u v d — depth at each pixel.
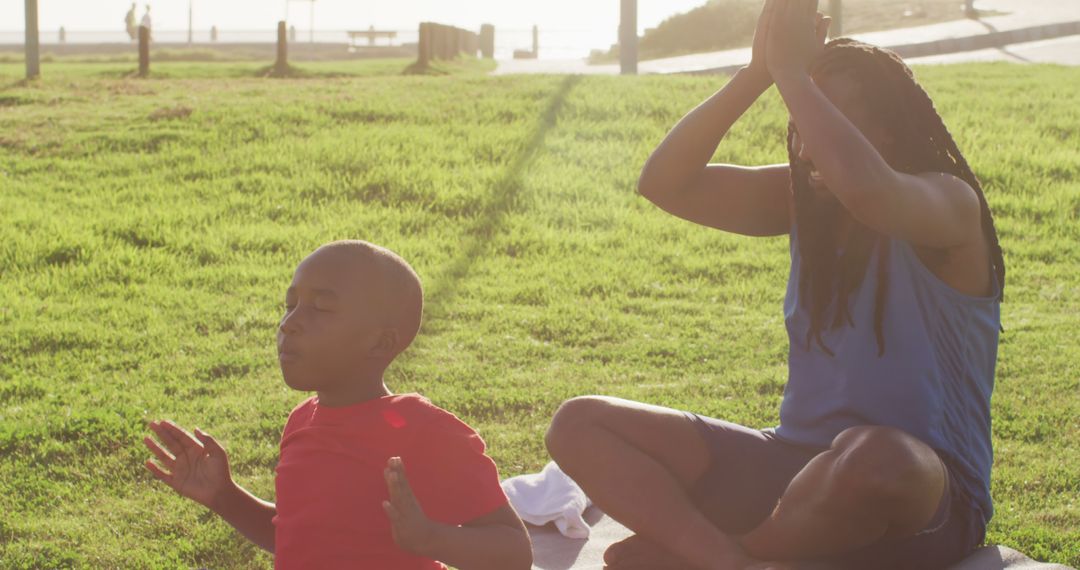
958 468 3.08
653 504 3.10
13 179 12.81
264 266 10.19
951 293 3.05
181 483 2.99
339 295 2.62
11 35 51.84
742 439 3.27
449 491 2.62
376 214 11.66
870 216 2.80
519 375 7.16
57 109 16.52
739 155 13.19
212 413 6.35
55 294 9.22
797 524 2.87
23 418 6.21
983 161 12.94
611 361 7.59
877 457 2.74
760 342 7.99
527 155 13.54
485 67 31.98
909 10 32.62
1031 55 23.70
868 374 3.07
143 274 9.77
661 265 10.27
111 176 13.01
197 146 14.05
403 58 37.69
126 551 4.54
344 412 2.69
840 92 3.09
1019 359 7.30
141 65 23.80
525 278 9.83
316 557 2.65
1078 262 10.19
